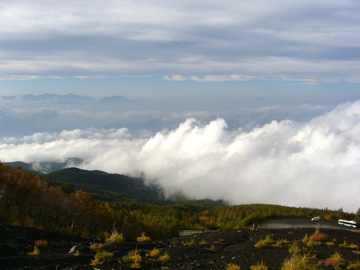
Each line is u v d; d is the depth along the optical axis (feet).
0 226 64.54
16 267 40.83
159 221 188.55
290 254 50.98
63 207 102.37
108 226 116.78
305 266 41.70
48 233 68.08
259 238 67.67
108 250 54.08
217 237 70.95
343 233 73.51
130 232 123.85
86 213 106.83
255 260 47.50
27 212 91.71
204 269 42.57
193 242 63.82
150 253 51.44
